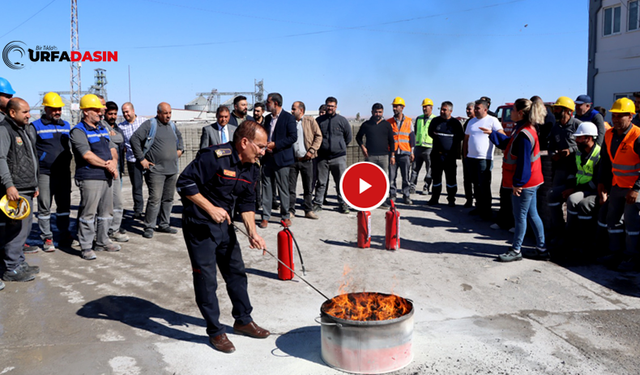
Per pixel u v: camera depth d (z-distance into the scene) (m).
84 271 5.21
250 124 3.34
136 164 7.29
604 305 4.29
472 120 7.70
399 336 3.12
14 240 4.82
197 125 14.33
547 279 4.94
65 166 5.98
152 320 3.98
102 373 3.13
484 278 4.99
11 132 4.78
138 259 5.66
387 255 5.83
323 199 8.86
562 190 6.02
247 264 5.51
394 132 8.76
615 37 18.77
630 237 5.12
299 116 7.48
